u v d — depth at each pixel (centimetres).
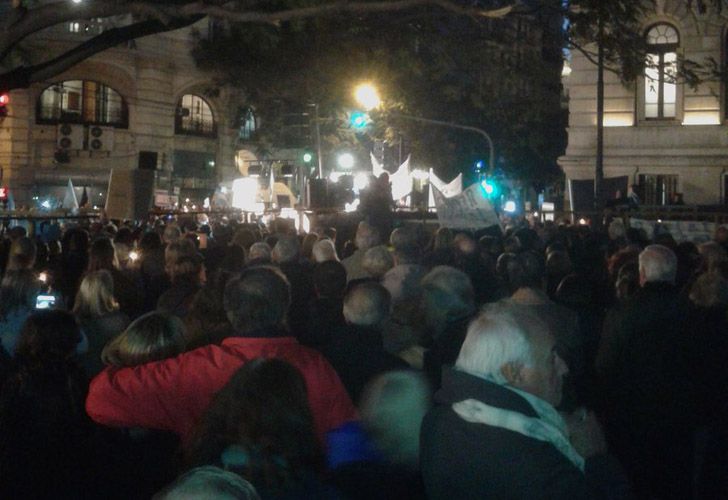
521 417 357
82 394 511
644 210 1966
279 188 2842
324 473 350
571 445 375
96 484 504
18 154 4688
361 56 1003
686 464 621
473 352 372
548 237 1480
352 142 3669
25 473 496
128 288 830
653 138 3312
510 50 1365
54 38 4147
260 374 330
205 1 809
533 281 726
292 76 1030
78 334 525
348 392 523
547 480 345
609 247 1252
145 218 1569
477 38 1066
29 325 513
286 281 471
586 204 2145
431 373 566
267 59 1011
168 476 502
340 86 1056
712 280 670
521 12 919
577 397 606
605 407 648
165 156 4922
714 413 610
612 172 3350
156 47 4856
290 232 1271
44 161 4756
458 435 362
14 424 499
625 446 630
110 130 4778
